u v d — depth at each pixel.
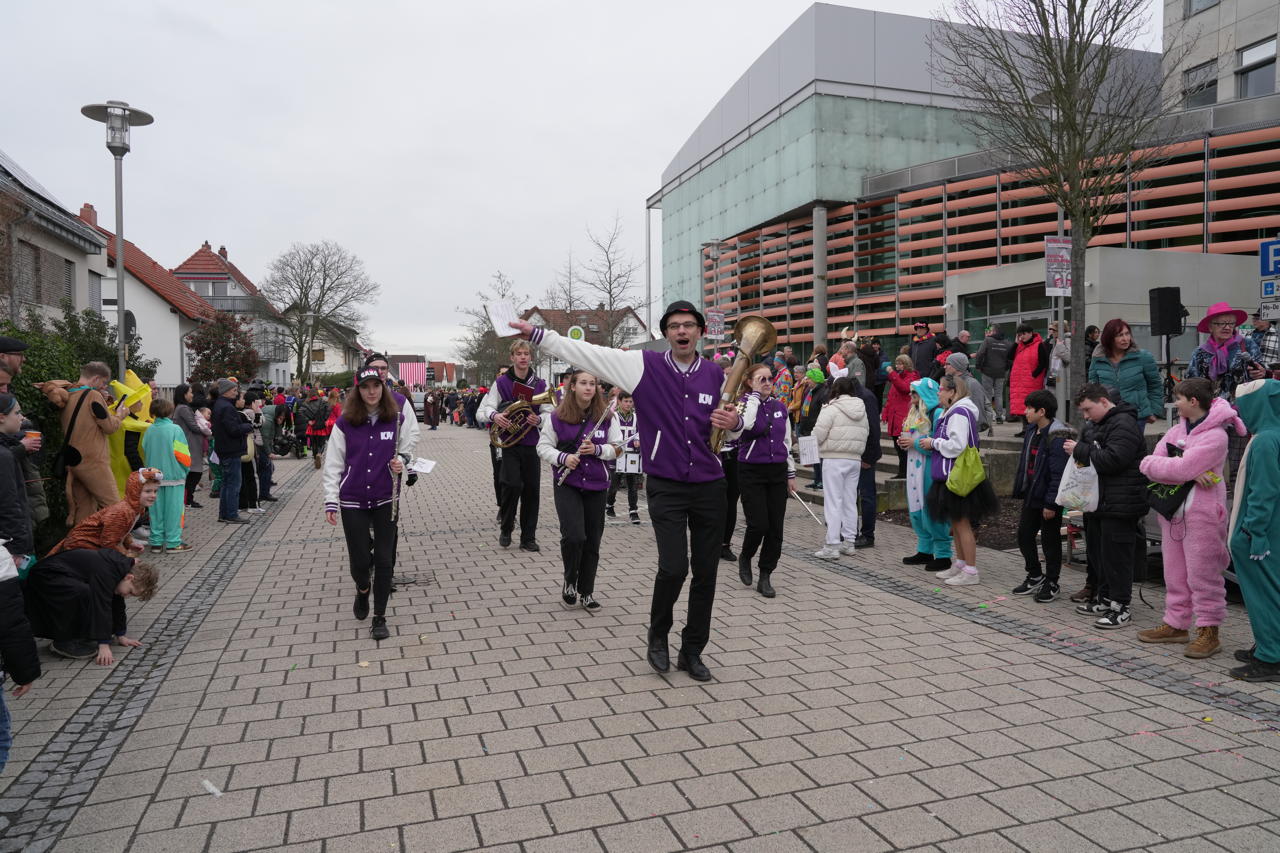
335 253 45.47
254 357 31.23
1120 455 5.33
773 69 25.36
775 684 4.52
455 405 45.03
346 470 5.44
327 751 3.71
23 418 5.80
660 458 4.41
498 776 3.45
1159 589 6.55
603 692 4.41
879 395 11.44
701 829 3.03
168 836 3.01
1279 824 3.06
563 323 31.88
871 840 2.95
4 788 3.40
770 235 26.25
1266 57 17.77
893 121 23.66
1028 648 5.15
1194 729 3.92
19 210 14.05
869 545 8.38
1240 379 7.62
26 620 4.14
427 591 6.73
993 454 10.28
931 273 20.94
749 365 4.43
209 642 5.38
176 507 8.53
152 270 34.62
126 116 11.55
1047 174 9.63
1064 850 2.89
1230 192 15.99
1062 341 10.38
